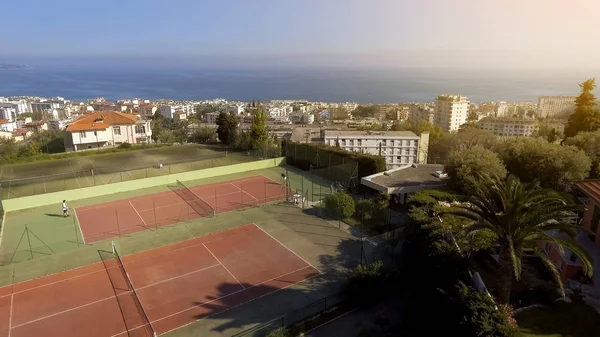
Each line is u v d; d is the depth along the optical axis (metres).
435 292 16.78
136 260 24.38
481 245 20.53
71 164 48.59
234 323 17.91
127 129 68.25
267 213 32.22
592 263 14.34
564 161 31.67
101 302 19.86
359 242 26.38
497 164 30.73
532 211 15.45
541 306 16.98
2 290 21.14
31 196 34.25
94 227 29.72
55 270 23.28
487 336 13.36
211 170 43.84
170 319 18.30
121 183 38.41
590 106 49.38
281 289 20.77
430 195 29.55
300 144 47.72
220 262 23.97
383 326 17.22
